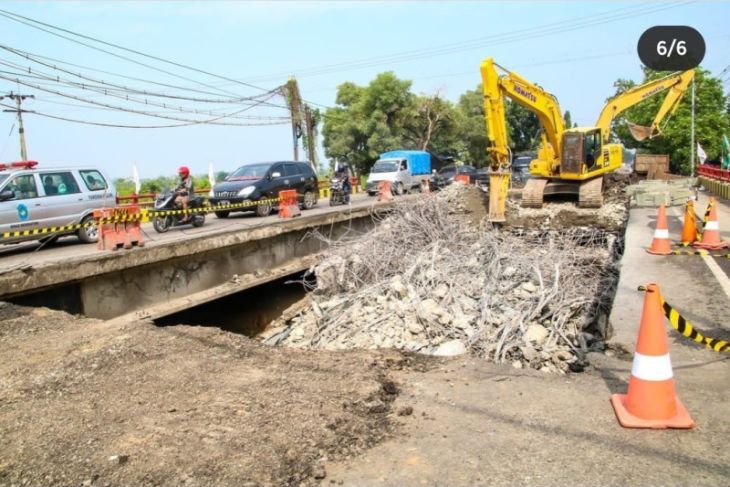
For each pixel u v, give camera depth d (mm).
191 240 11055
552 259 10461
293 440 3854
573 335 7582
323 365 5520
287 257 14156
